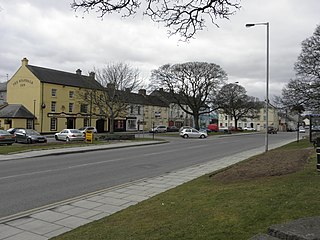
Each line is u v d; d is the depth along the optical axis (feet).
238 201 20.42
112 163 53.31
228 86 248.52
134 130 224.94
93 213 22.79
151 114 243.60
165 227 16.43
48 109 164.96
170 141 125.49
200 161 57.26
